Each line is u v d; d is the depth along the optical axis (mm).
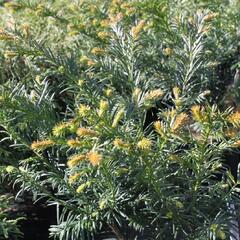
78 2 5230
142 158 2979
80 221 3234
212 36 4980
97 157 2736
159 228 3338
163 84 4266
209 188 3252
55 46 4801
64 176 3408
